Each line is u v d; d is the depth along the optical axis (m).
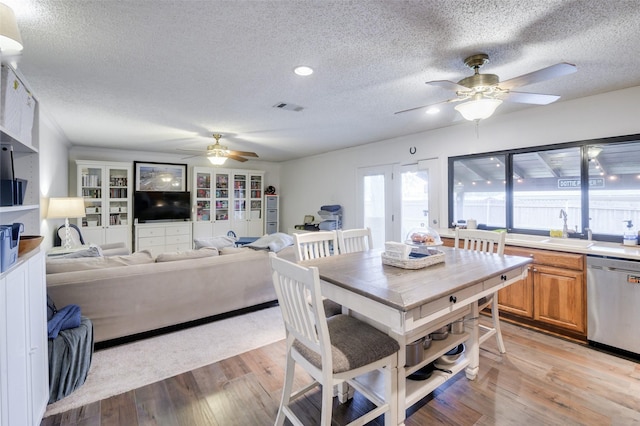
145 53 2.11
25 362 1.50
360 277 1.68
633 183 2.87
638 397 1.97
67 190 5.36
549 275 2.86
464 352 2.19
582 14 1.67
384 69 2.38
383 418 1.82
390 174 5.02
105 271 2.56
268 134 4.62
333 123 3.99
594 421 1.76
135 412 1.84
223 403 1.93
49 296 2.31
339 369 1.37
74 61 2.21
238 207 7.32
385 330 1.63
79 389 2.05
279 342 2.74
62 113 3.50
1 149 1.50
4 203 1.44
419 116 3.68
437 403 1.92
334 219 5.79
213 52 2.10
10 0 1.50
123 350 2.57
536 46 2.03
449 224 4.22
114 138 4.90
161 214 6.36
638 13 1.65
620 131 2.85
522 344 2.68
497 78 2.05
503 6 1.60
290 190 7.55
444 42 1.98
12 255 1.36
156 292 2.76
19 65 2.25
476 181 3.99
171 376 2.21
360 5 1.59
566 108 3.17
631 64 2.30
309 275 1.30
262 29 1.82
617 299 2.47
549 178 3.38
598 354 2.50
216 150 4.45
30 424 1.55
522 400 1.95
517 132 3.54
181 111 3.44
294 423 1.54
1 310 1.24
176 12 1.64
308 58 2.20
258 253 3.42
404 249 1.91
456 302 1.56
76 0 1.52
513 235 3.53
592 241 3.01
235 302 3.24
